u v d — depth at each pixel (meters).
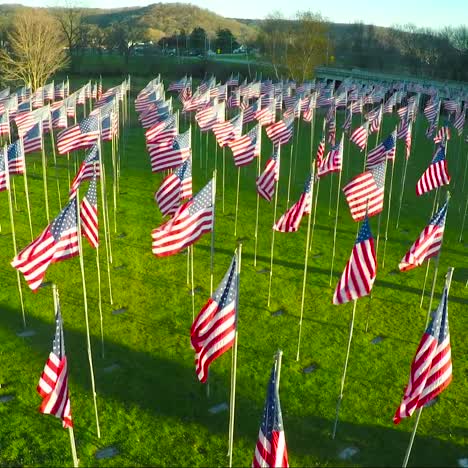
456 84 99.12
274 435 12.91
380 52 154.38
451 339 24.78
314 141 63.97
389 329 25.42
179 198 26.08
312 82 84.38
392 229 37.69
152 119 43.72
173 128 35.78
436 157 31.48
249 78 109.75
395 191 46.03
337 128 70.00
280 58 108.38
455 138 66.56
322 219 38.81
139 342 23.81
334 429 18.84
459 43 150.75
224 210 39.78
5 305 26.12
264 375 21.88
